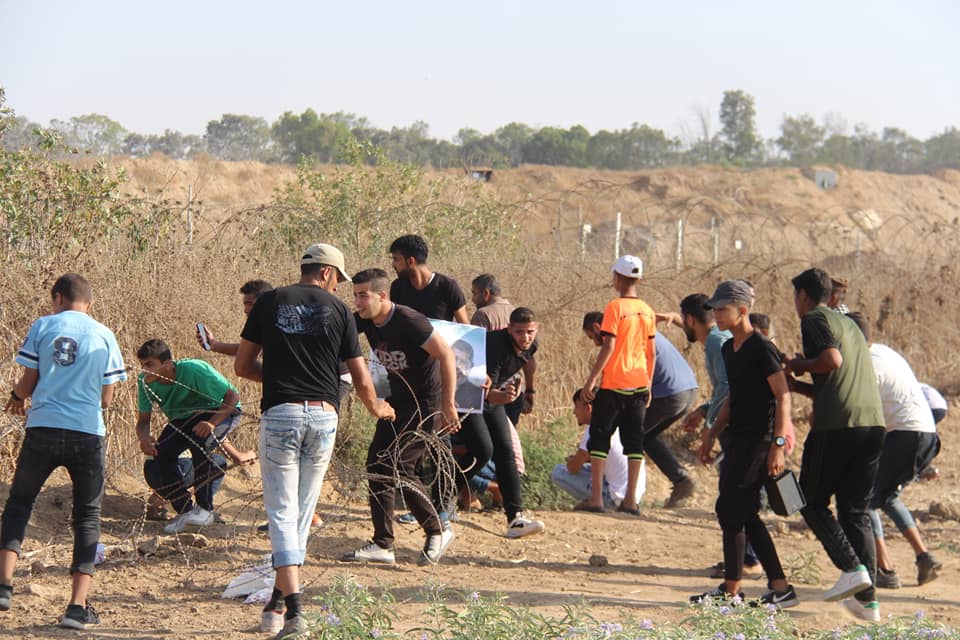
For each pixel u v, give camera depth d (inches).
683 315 617.3
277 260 737.0
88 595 432.5
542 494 657.0
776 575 469.4
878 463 490.0
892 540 639.8
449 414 481.1
